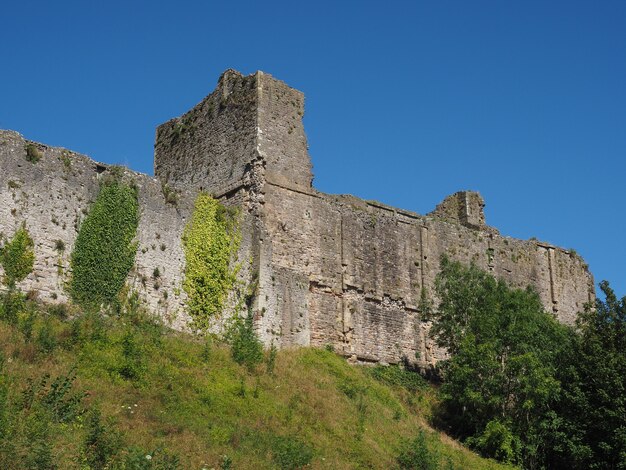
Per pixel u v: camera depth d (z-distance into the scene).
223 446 30.22
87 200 38.25
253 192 46.84
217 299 42.53
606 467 41.66
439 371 52.31
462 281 48.91
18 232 35.59
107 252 38.28
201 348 38.91
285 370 41.00
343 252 50.22
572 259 65.31
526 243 62.31
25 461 23.84
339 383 42.75
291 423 35.00
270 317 44.50
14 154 36.34
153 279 39.94
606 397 42.25
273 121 48.88
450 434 43.97
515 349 44.47
